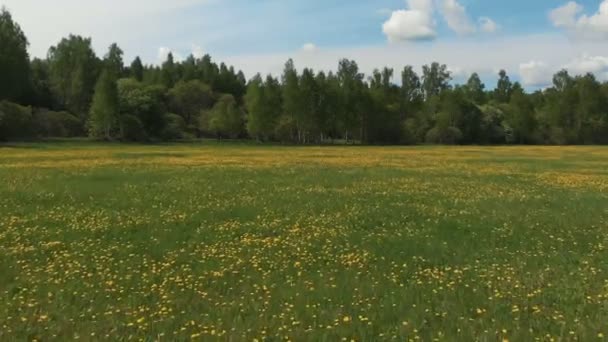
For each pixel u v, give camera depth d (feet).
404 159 187.21
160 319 30.42
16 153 192.44
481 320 29.91
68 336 28.07
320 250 47.21
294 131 431.02
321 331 28.53
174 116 440.04
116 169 127.03
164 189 89.20
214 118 433.48
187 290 35.96
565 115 460.55
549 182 106.42
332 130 449.06
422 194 85.66
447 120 437.58
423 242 50.62
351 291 35.45
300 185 97.19
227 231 55.36
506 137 459.32
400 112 472.85
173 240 51.16
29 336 27.99
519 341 26.94
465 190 91.91
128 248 47.62
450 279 38.27
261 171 126.62
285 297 34.27
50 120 366.22
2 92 342.44
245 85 627.87
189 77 565.12
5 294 34.81
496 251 47.03
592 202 77.56
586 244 49.85
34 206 70.23
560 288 35.96
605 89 471.21
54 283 37.09
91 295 34.83
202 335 28.02
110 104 352.90
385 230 56.08
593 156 220.43
